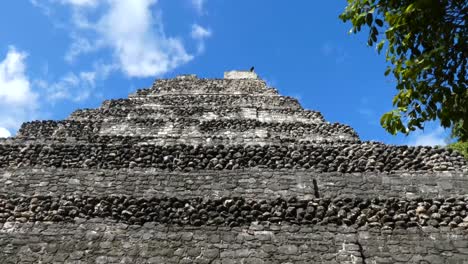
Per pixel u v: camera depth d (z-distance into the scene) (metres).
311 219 13.55
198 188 15.16
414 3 8.28
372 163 15.92
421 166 15.73
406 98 9.70
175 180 15.43
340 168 15.84
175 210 13.88
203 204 13.99
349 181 15.28
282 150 16.59
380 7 9.51
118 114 23.12
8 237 13.06
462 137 9.73
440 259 12.45
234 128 21.22
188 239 13.09
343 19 9.95
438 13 8.48
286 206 13.89
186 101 26.20
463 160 15.71
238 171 15.80
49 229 13.33
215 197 14.64
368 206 13.91
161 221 13.61
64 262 12.45
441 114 9.28
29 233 13.19
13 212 13.80
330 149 16.56
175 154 16.52
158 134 20.77
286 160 16.31
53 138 18.28
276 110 24.17
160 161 16.28
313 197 14.68
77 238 13.09
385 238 13.04
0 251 12.67
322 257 12.51
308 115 23.62
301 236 13.08
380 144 16.62
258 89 29.81
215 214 13.71
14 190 15.08
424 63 8.89
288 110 24.14
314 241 12.94
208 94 28.38
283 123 21.39
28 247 12.80
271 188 15.08
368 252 12.69
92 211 13.86
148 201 14.12
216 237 13.12
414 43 9.39
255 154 16.50
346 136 20.39
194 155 16.47
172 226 13.47
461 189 14.77
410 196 14.61
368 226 13.38
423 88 9.48
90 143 17.95
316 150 16.56
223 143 18.61
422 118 9.69
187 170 15.94
